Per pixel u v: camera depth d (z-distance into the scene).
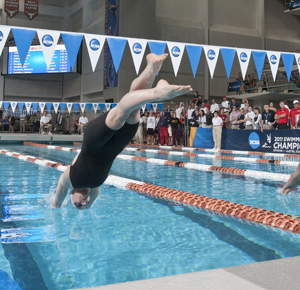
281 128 10.16
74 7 22.64
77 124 18.78
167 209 3.18
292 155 9.19
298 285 1.13
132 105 1.69
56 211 3.08
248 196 3.79
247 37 21.22
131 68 17.92
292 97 18.36
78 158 2.11
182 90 1.56
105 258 1.92
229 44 20.78
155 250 2.05
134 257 1.94
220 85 20.67
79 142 17.50
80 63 21.83
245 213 2.93
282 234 2.40
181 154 10.23
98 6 20.75
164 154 10.18
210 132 12.38
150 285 1.13
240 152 10.52
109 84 18.50
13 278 1.65
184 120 13.70
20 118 17.70
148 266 1.80
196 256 1.95
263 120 10.68
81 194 2.22
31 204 3.36
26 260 1.89
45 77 23.55
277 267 1.29
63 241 2.23
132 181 4.56
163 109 16.95
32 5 18.72
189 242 2.21
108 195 3.86
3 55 21.77
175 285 1.13
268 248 2.09
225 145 11.92
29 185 4.45
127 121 1.88
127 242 2.21
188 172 5.94
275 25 22.12
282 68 18.70
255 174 5.54
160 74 19.17
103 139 1.84
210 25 20.62
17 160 7.98
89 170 2.05
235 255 1.96
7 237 2.31
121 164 7.30
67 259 1.91
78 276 1.68
